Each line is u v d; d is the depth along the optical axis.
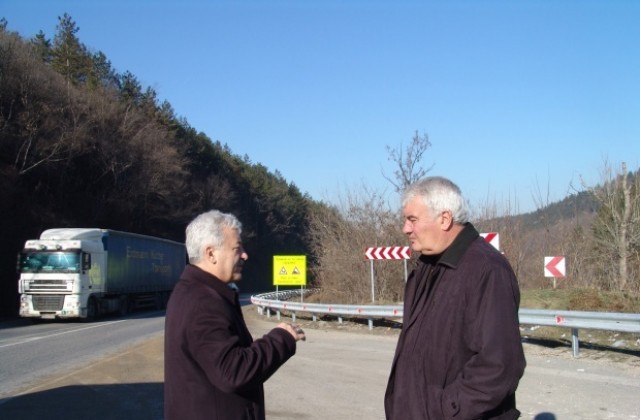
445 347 3.11
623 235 20.30
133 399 8.78
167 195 52.25
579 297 17.34
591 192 21.88
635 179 21.30
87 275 25.95
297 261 28.64
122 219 46.78
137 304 33.59
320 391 9.20
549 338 14.05
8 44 37.31
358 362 12.06
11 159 35.09
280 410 7.96
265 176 91.19
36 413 7.95
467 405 2.90
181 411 3.19
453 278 3.17
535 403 8.06
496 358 2.90
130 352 13.93
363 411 7.89
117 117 46.66
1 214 31.83
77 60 53.16
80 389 9.52
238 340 3.21
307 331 18.84
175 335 3.25
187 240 3.53
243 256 3.60
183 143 63.16
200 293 3.29
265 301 25.50
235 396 3.20
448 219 3.34
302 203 97.31
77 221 40.91
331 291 29.09
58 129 38.44
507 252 23.09
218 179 67.31
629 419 7.19
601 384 9.19
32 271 25.14
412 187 3.48
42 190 38.06
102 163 44.31
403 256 21.44
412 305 3.40
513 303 3.03
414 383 3.18
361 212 28.73
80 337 18.53
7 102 36.16
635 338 13.44
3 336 19.09
